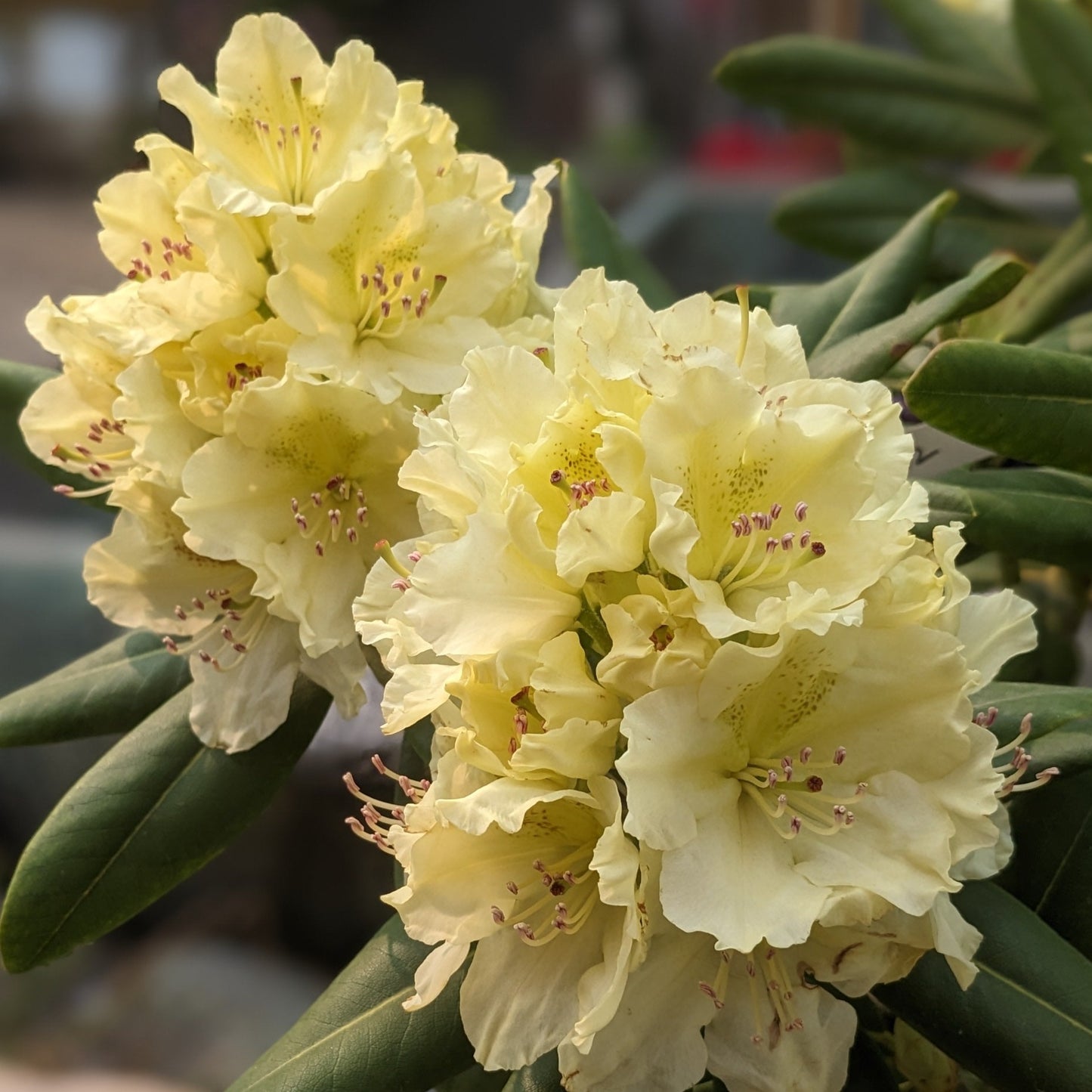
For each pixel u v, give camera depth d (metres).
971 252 0.96
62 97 2.06
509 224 0.73
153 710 0.77
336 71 0.71
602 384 0.62
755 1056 0.63
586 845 0.63
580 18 2.22
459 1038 0.67
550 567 0.61
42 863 0.73
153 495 0.71
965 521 0.71
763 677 0.61
